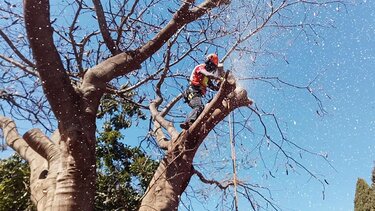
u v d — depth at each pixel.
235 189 2.99
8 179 8.61
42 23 3.81
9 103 4.66
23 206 8.30
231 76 4.04
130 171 9.20
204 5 4.85
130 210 8.75
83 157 3.81
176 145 4.59
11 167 9.12
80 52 5.04
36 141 4.32
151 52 4.66
